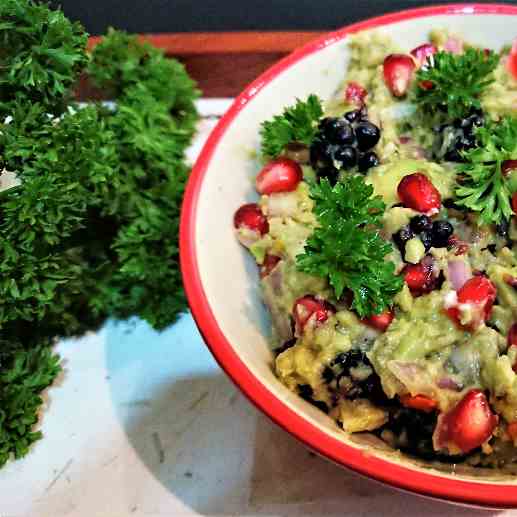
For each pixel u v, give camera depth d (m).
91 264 0.20
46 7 0.18
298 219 0.17
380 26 0.20
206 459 0.18
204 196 0.17
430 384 0.15
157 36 0.24
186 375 0.20
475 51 0.18
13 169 0.18
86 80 0.23
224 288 0.17
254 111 0.19
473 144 0.17
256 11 0.25
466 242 0.16
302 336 0.16
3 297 0.17
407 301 0.15
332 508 0.17
